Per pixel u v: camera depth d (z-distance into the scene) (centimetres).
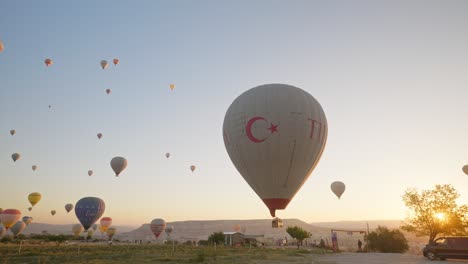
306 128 2383
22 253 3275
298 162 2366
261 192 2416
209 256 2747
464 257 2433
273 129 2339
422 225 3931
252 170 2397
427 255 2603
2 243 5994
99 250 3922
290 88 2534
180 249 4066
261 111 2394
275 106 2397
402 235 4325
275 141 2328
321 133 2475
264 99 2439
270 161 2339
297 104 2427
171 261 2330
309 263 2242
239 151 2441
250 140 2369
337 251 3791
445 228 3816
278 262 2288
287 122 2355
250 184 2470
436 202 3900
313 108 2483
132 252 3384
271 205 2383
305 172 2420
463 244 2469
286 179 2364
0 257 2836
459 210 3825
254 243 5878
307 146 2383
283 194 2377
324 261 2414
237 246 5297
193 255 2897
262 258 2595
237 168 2533
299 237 5938
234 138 2473
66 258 2669
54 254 3197
